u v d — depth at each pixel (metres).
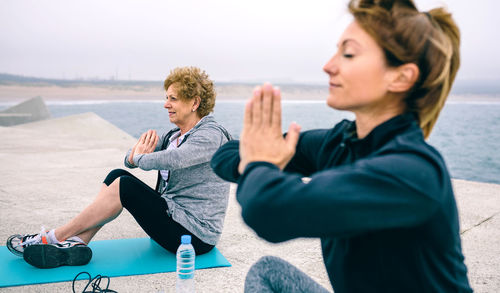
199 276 2.51
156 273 2.52
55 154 7.80
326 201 0.64
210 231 2.67
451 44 0.77
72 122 13.98
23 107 23.03
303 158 1.05
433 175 0.67
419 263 0.71
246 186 0.72
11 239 2.62
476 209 4.16
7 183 5.19
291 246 3.12
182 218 2.56
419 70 0.74
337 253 0.82
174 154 2.50
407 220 0.65
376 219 0.64
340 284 0.84
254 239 3.27
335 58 0.79
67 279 2.37
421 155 0.69
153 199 2.51
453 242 0.72
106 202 2.50
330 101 0.81
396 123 0.78
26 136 10.98
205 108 2.73
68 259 2.53
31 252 2.45
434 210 0.66
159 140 2.93
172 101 2.68
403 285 0.74
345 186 0.65
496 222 3.74
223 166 0.97
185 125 2.76
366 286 0.78
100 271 2.50
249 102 0.77
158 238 2.56
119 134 13.74
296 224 0.66
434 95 0.78
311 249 3.07
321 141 0.99
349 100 0.78
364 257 0.76
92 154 7.88
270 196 0.67
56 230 2.57
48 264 2.48
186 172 2.63
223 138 2.66
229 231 3.46
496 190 5.03
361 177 0.66
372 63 0.75
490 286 2.47
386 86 0.76
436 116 0.81
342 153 0.88
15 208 4.05
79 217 2.54
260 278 1.08
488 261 2.85
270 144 0.76
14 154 7.71
